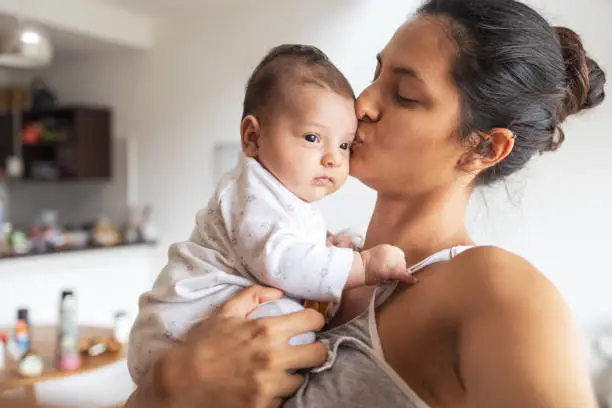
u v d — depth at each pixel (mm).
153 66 5137
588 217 3379
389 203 1026
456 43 872
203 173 4918
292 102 973
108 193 5426
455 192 970
